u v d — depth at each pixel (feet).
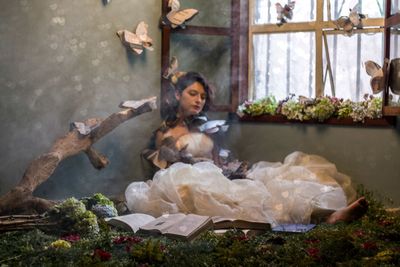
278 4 22.62
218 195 17.97
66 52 20.47
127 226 16.20
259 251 13.73
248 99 23.25
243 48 23.24
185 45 22.72
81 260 12.89
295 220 18.22
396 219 17.40
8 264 13.02
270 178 20.18
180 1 22.79
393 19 19.70
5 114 19.44
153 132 21.98
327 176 20.21
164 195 18.38
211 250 13.82
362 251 13.82
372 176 20.84
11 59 19.52
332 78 22.24
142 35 21.68
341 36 22.04
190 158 20.92
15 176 19.65
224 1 23.07
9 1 19.43
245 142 22.85
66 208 15.66
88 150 19.80
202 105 21.49
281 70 22.97
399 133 20.38
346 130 21.18
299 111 21.75
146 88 22.13
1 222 15.35
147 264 12.88
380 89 20.31
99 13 21.09
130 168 21.76
